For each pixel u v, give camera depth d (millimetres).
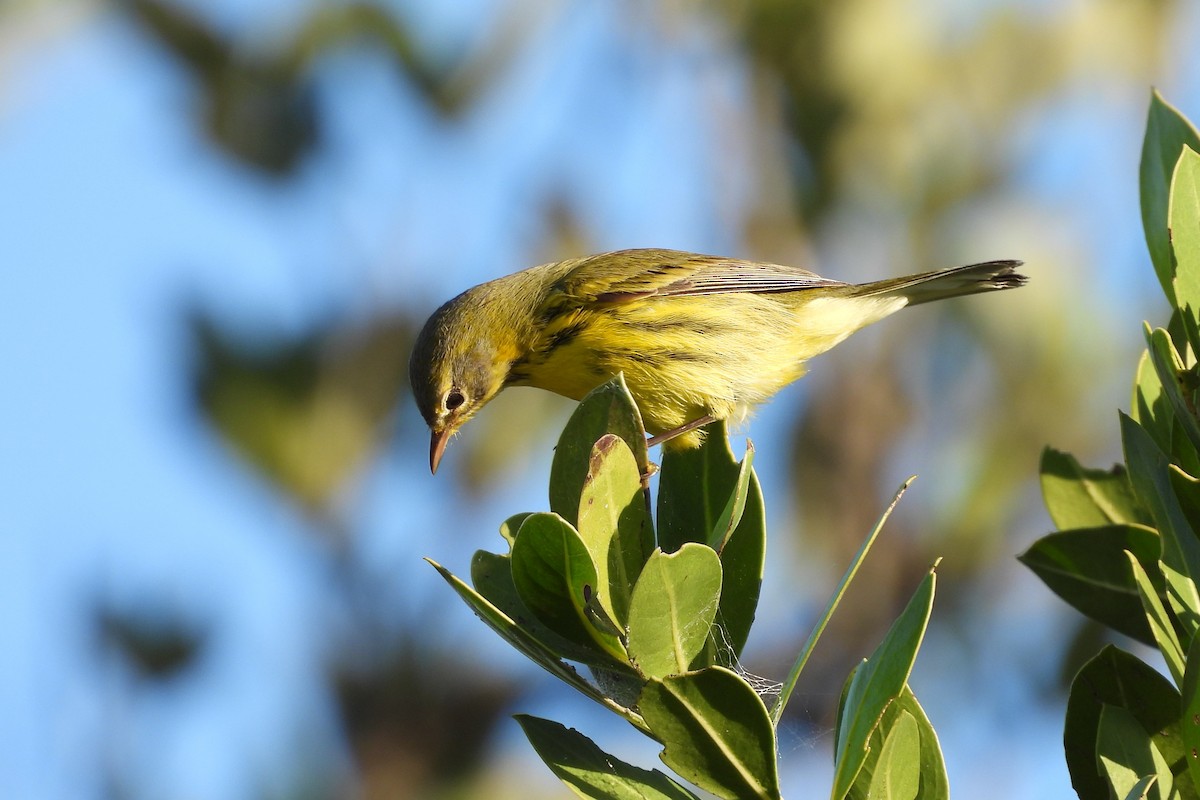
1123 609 5816
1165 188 5191
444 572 5258
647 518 5371
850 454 11109
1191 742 4570
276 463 10570
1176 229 4996
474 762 10188
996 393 11055
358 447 10797
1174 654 4867
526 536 5051
